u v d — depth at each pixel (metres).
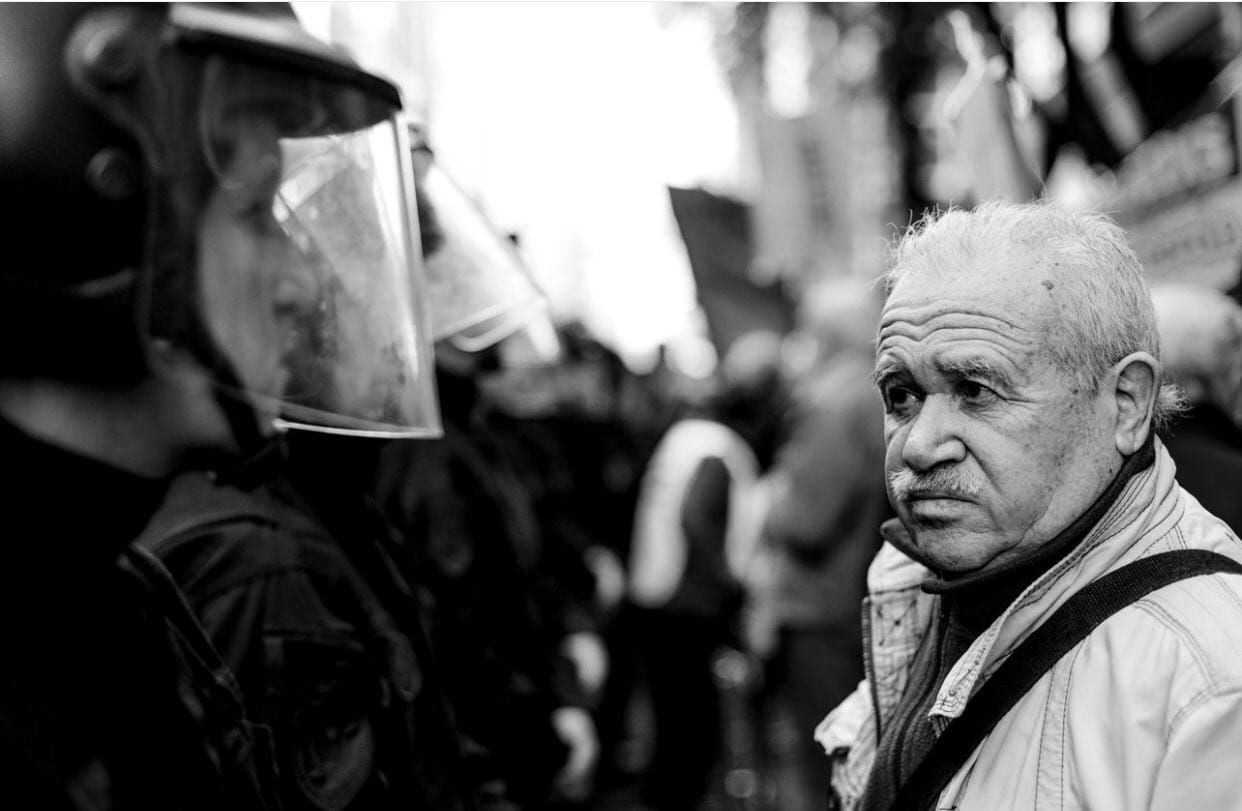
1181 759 1.09
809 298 5.57
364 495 1.62
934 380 1.20
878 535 4.03
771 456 6.48
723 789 5.64
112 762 0.92
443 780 1.50
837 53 6.12
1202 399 2.38
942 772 1.21
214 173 0.95
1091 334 1.19
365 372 1.07
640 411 7.25
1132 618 1.16
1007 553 1.21
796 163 5.88
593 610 4.29
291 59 0.99
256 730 1.24
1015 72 3.41
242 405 1.01
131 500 0.95
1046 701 1.18
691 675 5.61
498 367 2.45
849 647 4.05
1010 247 1.21
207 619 1.35
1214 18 3.36
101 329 0.90
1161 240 2.88
